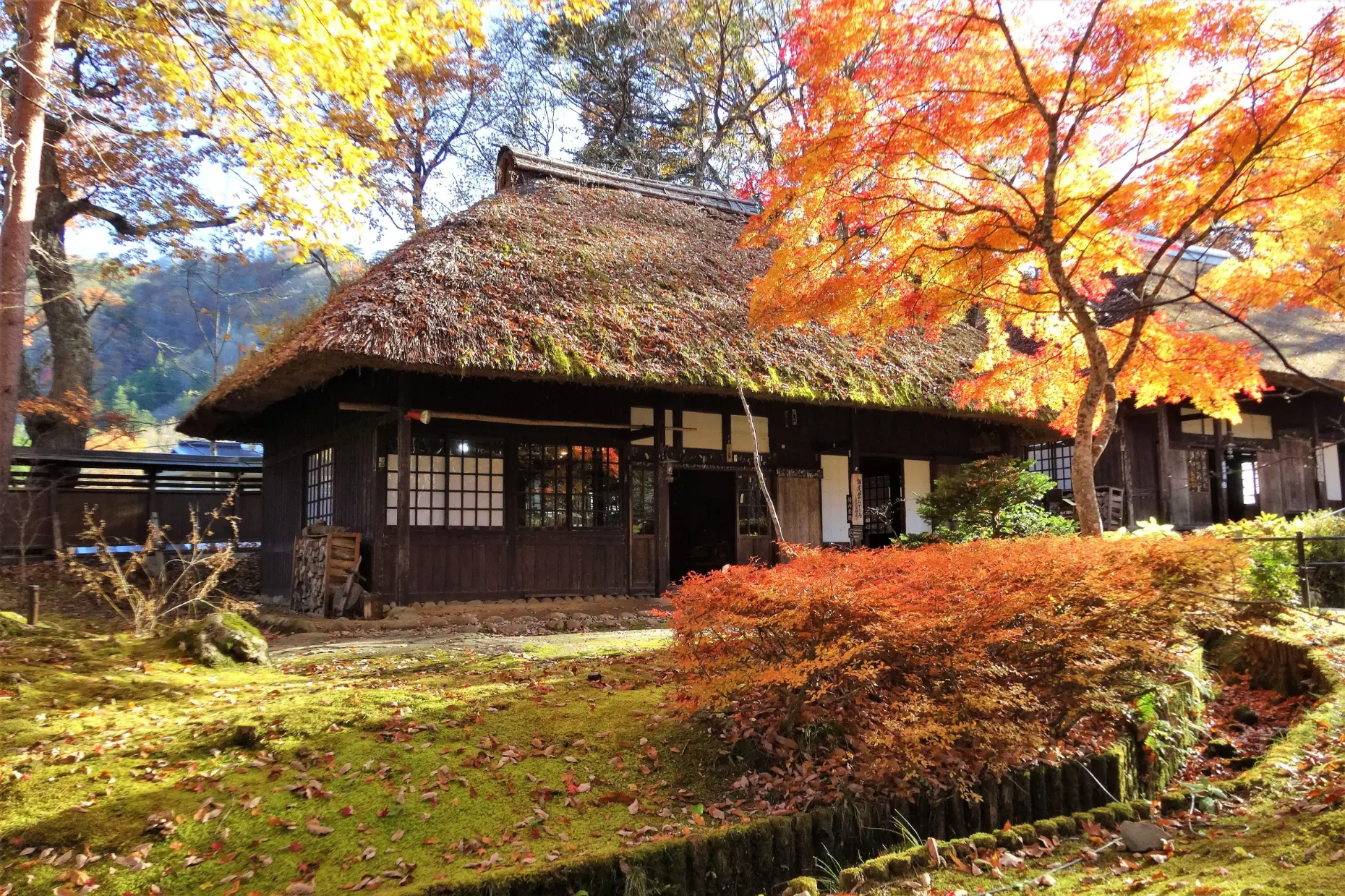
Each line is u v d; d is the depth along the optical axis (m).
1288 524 9.14
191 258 18.47
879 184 6.23
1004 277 7.05
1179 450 16.94
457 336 8.56
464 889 2.81
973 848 3.27
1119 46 5.33
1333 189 5.93
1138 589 4.11
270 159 8.23
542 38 24.86
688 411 11.57
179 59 8.42
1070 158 6.17
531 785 3.74
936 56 5.68
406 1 7.95
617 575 10.81
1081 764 4.01
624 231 12.17
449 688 5.09
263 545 13.63
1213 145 5.78
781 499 12.19
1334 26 5.21
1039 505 16.62
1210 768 4.71
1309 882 2.53
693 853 3.11
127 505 15.77
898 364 11.73
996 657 4.06
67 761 3.86
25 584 11.97
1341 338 16.83
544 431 10.48
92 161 15.83
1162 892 2.72
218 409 11.49
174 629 6.36
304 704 4.60
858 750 3.86
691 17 23.08
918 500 11.71
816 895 2.86
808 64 5.89
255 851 3.25
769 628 3.98
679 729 4.34
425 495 9.71
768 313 6.85
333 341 7.82
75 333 17.39
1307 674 5.48
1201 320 15.38
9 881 3.05
